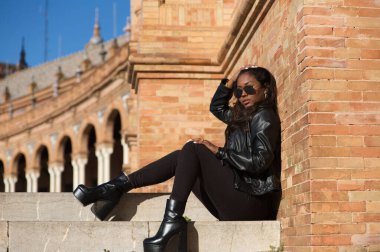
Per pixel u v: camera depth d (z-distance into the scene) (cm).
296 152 586
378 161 552
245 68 653
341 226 541
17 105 7319
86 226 601
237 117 647
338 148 550
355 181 547
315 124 553
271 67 732
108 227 603
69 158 5875
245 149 623
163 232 574
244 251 614
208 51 1188
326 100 557
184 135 1169
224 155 611
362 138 554
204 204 669
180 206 588
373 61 565
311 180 545
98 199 640
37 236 595
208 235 611
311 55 562
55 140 5384
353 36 567
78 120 4972
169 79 1178
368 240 540
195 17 1201
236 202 619
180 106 1175
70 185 5944
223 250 611
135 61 1169
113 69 4212
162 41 1185
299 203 571
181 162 603
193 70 1173
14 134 6016
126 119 4112
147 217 673
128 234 603
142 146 1162
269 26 757
